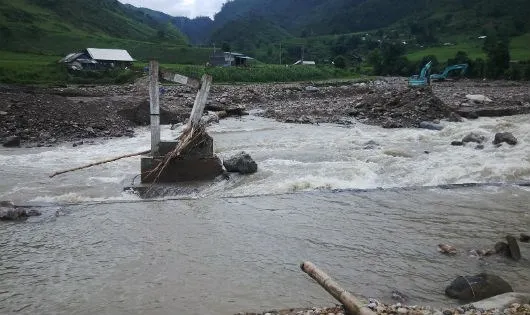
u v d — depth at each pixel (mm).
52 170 17891
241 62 107500
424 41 170875
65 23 144875
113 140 24922
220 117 34781
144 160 15562
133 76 71000
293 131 28219
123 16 191000
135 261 9570
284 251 10109
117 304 7840
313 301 7906
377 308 7168
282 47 173500
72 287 8453
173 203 13594
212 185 15438
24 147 22641
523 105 37781
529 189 14953
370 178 16469
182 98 43562
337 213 12680
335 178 16406
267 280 8711
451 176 16469
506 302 7230
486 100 40781
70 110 30641
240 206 13305
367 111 34875
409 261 9570
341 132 27500
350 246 10383
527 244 10422
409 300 7910
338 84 72750
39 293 8234
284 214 12609
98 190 15070
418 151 20875
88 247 10312
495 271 9062
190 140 15570
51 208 13031
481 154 19688
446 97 44938
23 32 120000
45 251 10102
